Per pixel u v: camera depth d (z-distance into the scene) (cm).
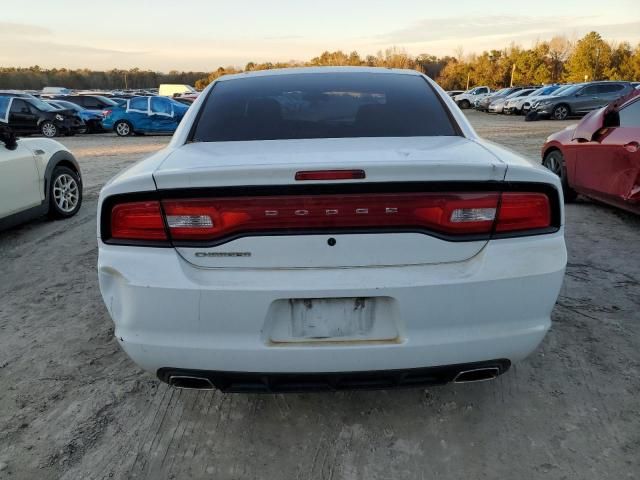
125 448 208
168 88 4106
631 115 475
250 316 174
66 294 361
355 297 174
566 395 236
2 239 496
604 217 532
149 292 175
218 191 171
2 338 298
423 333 176
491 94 3469
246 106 254
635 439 207
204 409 232
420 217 172
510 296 178
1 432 219
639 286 353
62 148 568
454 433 213
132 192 175
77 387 250
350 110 247
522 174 176
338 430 217
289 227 171
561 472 192
